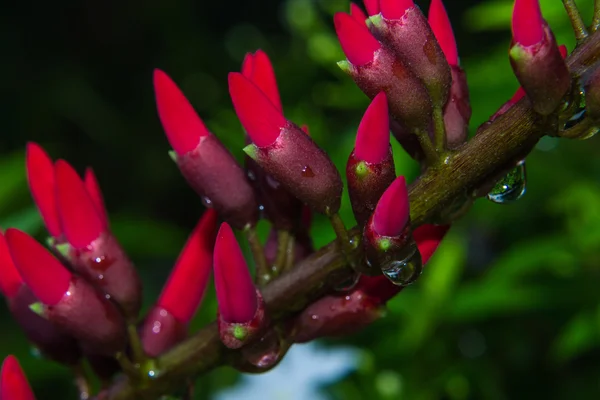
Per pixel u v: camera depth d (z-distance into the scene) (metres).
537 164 0.35
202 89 0.64
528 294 0.33
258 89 0.21
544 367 0.37
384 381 0.34
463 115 0.22
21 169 0.35
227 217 0.22
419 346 0.34
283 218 0.22
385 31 0.21
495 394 0.35
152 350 0.23
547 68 0.20
